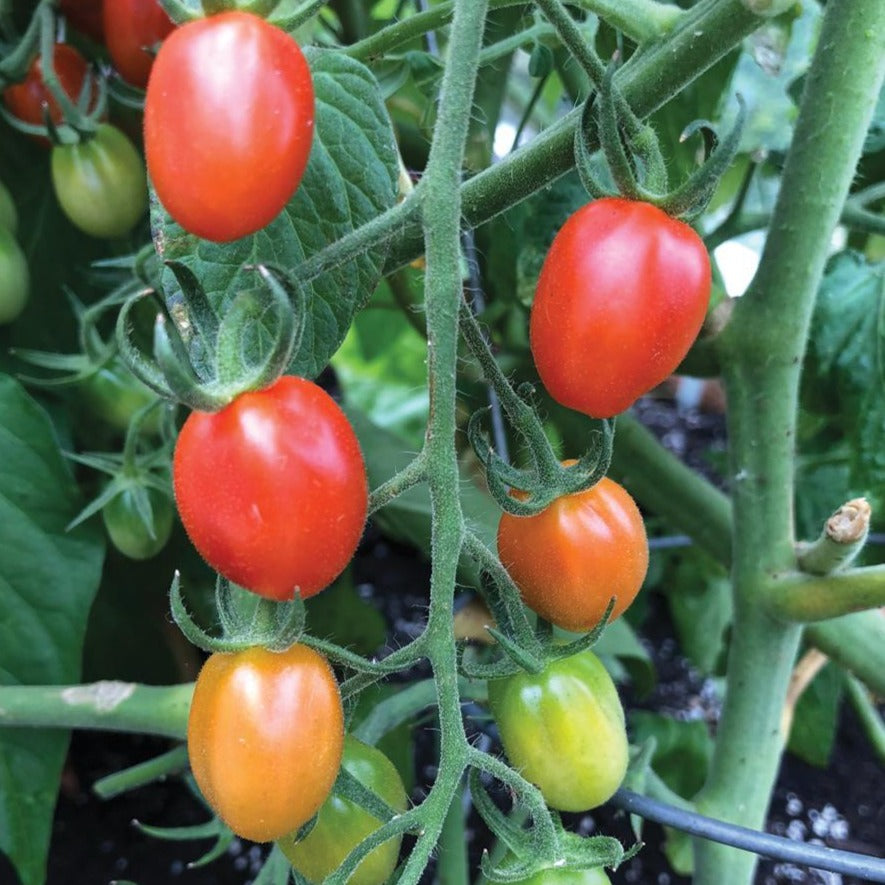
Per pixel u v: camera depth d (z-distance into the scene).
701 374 0.27
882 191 0.29
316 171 0.18
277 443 0.14
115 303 0.28
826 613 0.23
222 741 0.15
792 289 0.24
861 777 0.45
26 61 0.27
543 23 0.26
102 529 0.30
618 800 0.23
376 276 0.19
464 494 0.31
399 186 0.22
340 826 0.18
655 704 0.49
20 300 0.30
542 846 0.17
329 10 0.38
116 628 0.39
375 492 0.15
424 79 0.28
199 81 0.14
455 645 0.16
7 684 0.29
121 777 0.28
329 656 0.16
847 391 0.30
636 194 0.16
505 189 0.20
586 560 0.18
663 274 0.15
